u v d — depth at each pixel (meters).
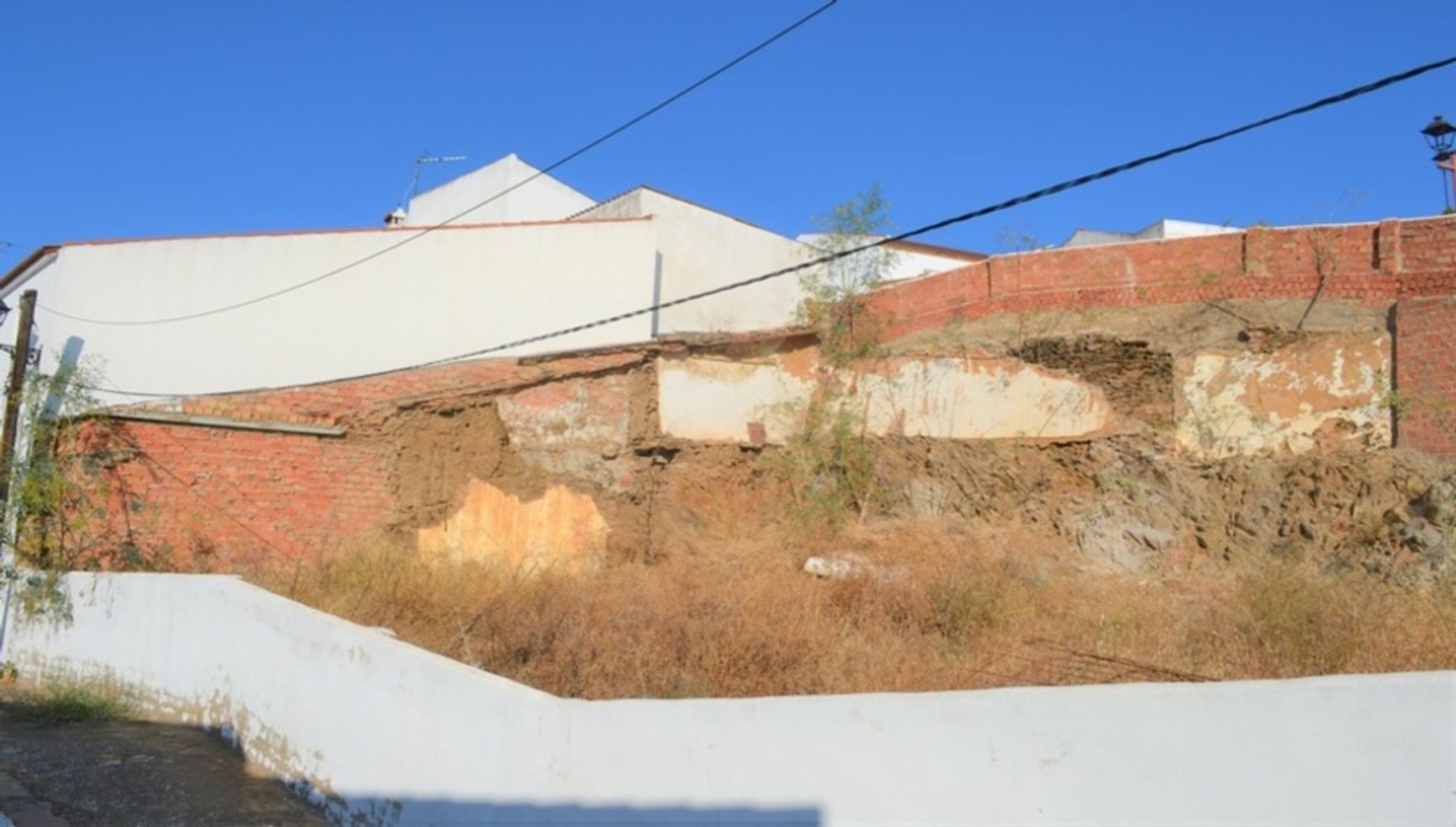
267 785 8.91
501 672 9.50
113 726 10.85
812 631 9.66
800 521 15.88
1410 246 13.82
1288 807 4.84
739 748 5.71
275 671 9.25
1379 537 12.61
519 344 18.03
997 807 5.20
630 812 5.87
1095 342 15.41
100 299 18.31
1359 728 4.86
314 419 16.31
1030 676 8.08
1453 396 12.95
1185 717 5.02
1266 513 13.66
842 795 5.45
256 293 19.36
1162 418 14.88
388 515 16.44
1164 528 14.11
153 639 11.60
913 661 9.05
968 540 14.15
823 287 20.00
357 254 19.98
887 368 17.28
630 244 21.61
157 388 18.47
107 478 14.87
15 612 14.27
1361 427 13.65
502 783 6.40
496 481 16.89
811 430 17.52
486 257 20.72
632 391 17.22
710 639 9.31
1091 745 5.12
